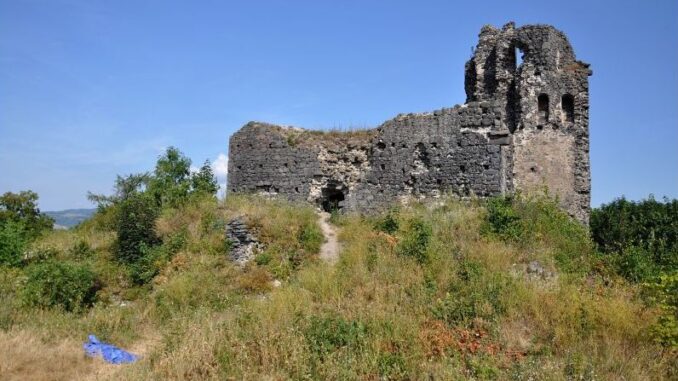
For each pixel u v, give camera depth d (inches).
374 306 462.9
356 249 634.8
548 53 936.9
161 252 691.4
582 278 567.8
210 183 994.1
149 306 561.6
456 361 378.0
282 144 924.6
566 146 925.8
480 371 364.2
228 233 705.6
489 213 709.9
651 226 938.1
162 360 390.9
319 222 808.3
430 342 402.9
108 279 652.7
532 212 730.2
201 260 667.4
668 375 370.6
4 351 417.4
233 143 964.0
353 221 797.9
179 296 570.9
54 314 545.0
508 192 818.8
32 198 1364.4
